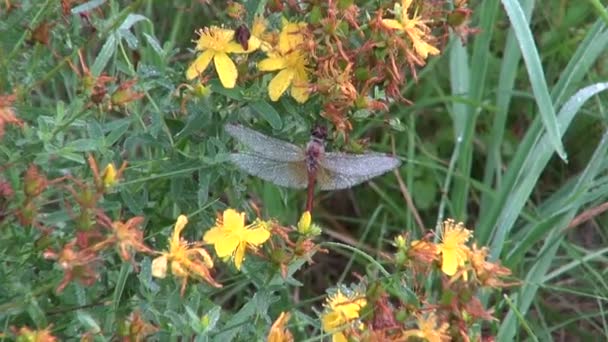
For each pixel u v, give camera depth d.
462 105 1.13
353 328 0.90
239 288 1.07
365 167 0.94
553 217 1.04
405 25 0.93
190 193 0.96
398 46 0.94
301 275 1.15
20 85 0.94
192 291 0.91
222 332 0.92
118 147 0.99
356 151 0.97
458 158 1.12
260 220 0.93
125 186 0.95
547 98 1.01
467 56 1.15
